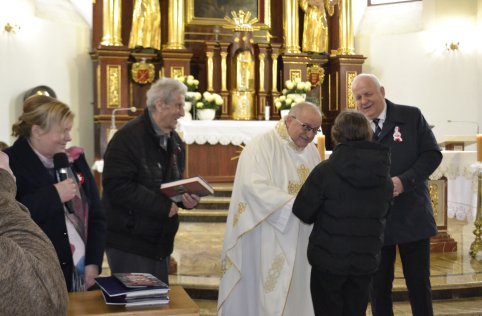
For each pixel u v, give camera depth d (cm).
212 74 1091
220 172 960
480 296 509
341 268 295
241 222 341
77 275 282
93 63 1057
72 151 293
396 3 1177
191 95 987
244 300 361
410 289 367
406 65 1134
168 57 1048
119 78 1028
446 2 1100
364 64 1172
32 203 257
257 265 354
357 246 295
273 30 1152
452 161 617
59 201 261
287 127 351
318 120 341
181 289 264
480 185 608
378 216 298
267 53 1126
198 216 820
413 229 361
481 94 1080
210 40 1097
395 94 1144
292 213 324
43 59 998
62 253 273
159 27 1073
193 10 1107
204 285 499
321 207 303
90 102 1059
